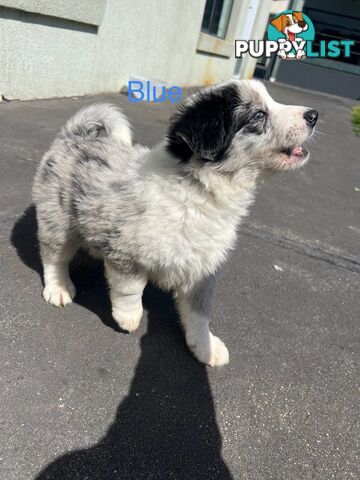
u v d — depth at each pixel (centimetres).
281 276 66
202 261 43
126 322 46
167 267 42
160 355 46
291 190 105
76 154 47
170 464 35
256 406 42
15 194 69
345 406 44
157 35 164
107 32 134
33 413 37
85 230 45
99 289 54
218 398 43
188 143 38
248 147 41
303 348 52
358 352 53
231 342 50
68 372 42
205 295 45
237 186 41
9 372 40
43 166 49
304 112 43
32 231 61
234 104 41
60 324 47
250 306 57
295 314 57
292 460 38
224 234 43
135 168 43
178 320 52
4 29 99
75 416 38
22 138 90
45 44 112
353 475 37
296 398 44
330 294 64
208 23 223
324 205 99
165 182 40
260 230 79
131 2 140
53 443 35
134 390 42
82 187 44
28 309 48
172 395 42
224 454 37
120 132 52
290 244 76
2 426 35
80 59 127
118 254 42
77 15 116
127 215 40
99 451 35
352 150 160
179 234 40
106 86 146
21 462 33
